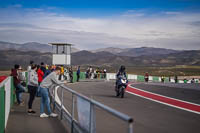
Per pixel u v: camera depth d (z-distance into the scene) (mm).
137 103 14336
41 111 10078
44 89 10016
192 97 17516
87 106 5918
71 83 32938
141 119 9828
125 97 17297
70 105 12648
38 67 14422
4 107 7711
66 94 18172
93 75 48469
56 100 11117
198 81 74375
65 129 8070
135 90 22734
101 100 15367
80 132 6461
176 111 11875
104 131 7469
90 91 21312
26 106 12750
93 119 5402
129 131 3393
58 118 9852
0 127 6473
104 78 50344
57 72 10023
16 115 10367
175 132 7895
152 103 14422
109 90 22609
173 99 16344
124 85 16984
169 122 9375
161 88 24844
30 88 10609
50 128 8180
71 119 7668
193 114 11172
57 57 43406
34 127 8305
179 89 23703
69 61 43875
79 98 6750
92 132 5473
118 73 17500
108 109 4223
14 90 14062
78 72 37906
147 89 23797
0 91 6441
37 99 15578
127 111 11594
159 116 10523
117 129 7738
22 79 13391
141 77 61594
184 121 9609
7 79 9977
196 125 8953
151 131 7945
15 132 7676
